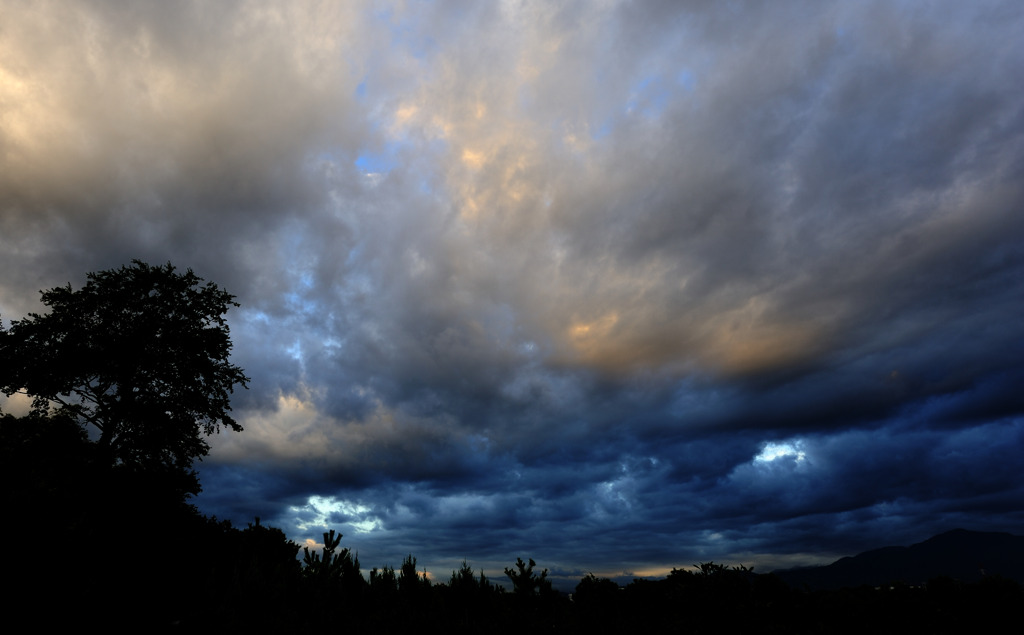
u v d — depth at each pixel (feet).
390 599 18.22
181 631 14.28
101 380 102.58
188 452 106.22
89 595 15.19
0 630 14.06
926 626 14.79
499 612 17.04
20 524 15.07
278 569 17.03
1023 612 14.10
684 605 16.74
